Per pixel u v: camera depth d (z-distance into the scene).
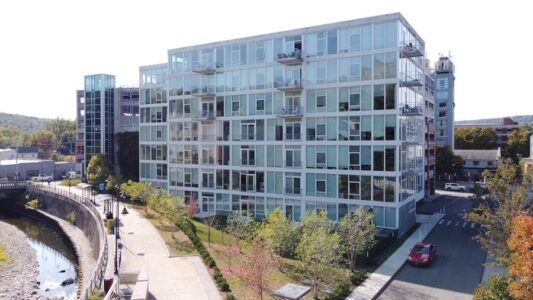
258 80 44.03
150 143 59.44
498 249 23.59
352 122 38.66
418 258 28.62
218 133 47.12
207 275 25.67
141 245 32.91
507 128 108.12
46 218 60.25
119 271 25.58
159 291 23.02
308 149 40.91
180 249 31.58
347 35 38.91
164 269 26.83
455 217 44.41
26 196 68.12
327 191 39.94
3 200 70.19
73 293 31.94
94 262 38.41
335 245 23.48
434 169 62.25
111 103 74.81
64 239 50.31
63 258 42.97
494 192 27.23
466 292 23.98
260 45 43.88
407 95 40.03
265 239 27.20
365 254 29.64
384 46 37.12
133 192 48.16
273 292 23.08
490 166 80.56
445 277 26.55
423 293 23.88
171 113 51.50
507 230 22.42
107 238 34.97
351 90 38.66
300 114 40.59
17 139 160.00
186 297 22.16
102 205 53.25
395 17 36.50
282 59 40.94
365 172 37.97
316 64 40.38
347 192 38.91
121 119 75.06
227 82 46.25
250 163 44.72
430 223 41.66
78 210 53.78
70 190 67.19
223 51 46.47
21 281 34.97
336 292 22.52
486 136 92.56
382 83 37.16
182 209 40.03
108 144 74.38
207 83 47.94
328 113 39.72
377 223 37.59
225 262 28.44
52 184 77.19
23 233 52.78
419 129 45.88
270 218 29.12
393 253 31.52
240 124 45.38
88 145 75.88
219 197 47.28
